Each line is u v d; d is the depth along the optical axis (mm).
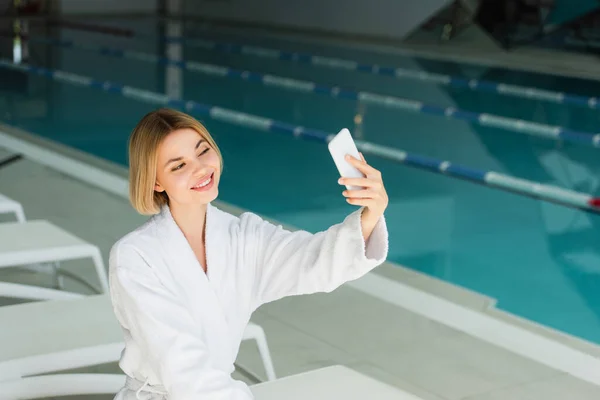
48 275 4133
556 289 4398
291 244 2049
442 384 3205
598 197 6117
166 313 1851
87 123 8109
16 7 17156
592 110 9352
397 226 5316
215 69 11656
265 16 16891
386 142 7715
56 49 13016
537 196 6074
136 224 4938
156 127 1878
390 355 3426
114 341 2709
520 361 3420
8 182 5711
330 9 15758
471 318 3762
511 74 11719
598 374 3299
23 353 2598
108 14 18281
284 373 3240
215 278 1983
